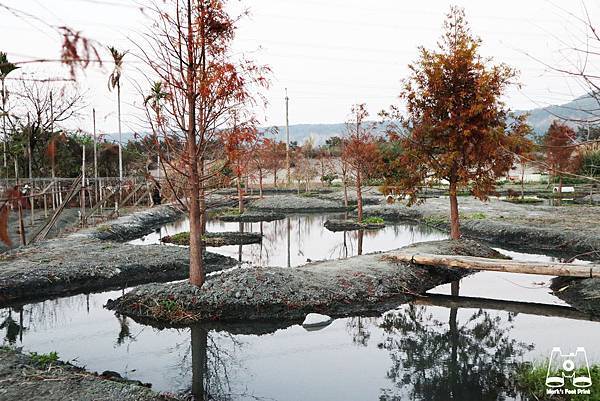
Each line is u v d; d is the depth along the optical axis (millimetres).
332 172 48000
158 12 8812
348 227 23938
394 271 12477
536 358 7957
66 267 12695
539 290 12406
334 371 7617
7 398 5855
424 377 7359
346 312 10445
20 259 13500
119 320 9961
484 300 11641
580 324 9828
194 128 9672
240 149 10102
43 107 25250
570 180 38438
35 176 26531
